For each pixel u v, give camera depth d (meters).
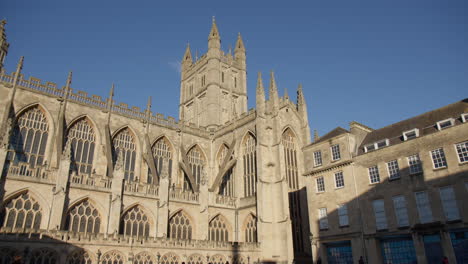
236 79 118.69
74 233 46.72
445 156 47.12
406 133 52.69
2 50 64.12
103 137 70.38
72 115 67.69
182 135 83.75
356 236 53.47
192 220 68.56
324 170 60.69
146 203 62.81
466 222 43.19
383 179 52.91
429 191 47.56
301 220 76.12
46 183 53.72
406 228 48.56
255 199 73.12
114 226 56.53
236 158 80.69
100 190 58.19
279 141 74.62
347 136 59.25
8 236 41.72
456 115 50.09
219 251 61.06
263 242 67.25
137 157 74.81
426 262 45.75
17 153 59.84
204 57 116.62
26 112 63.03
